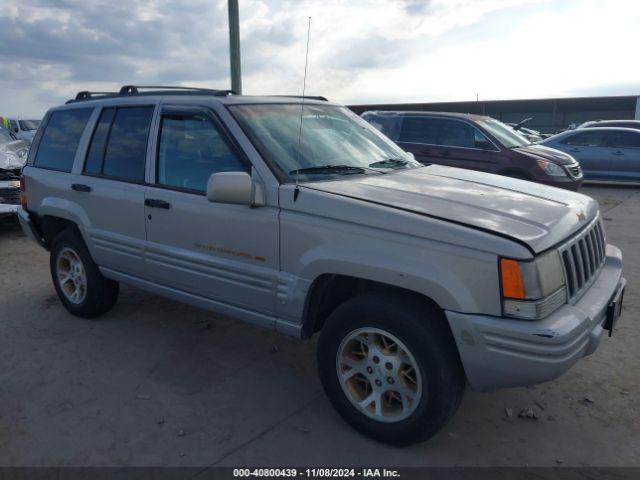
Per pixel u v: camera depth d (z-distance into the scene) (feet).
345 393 10.66
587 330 9.28
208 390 12.52
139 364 13.79
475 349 9.00
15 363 13.91
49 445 10.53
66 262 16.85
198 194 12.39
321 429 10.98
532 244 8.86
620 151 44.27
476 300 8.95
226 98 12.84
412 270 9.33
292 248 10.82
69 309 16.80
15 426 11.16
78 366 13.71
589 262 10.84
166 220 13.03
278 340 15.16
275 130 12.39
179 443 10.57
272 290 11.28
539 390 12.30
